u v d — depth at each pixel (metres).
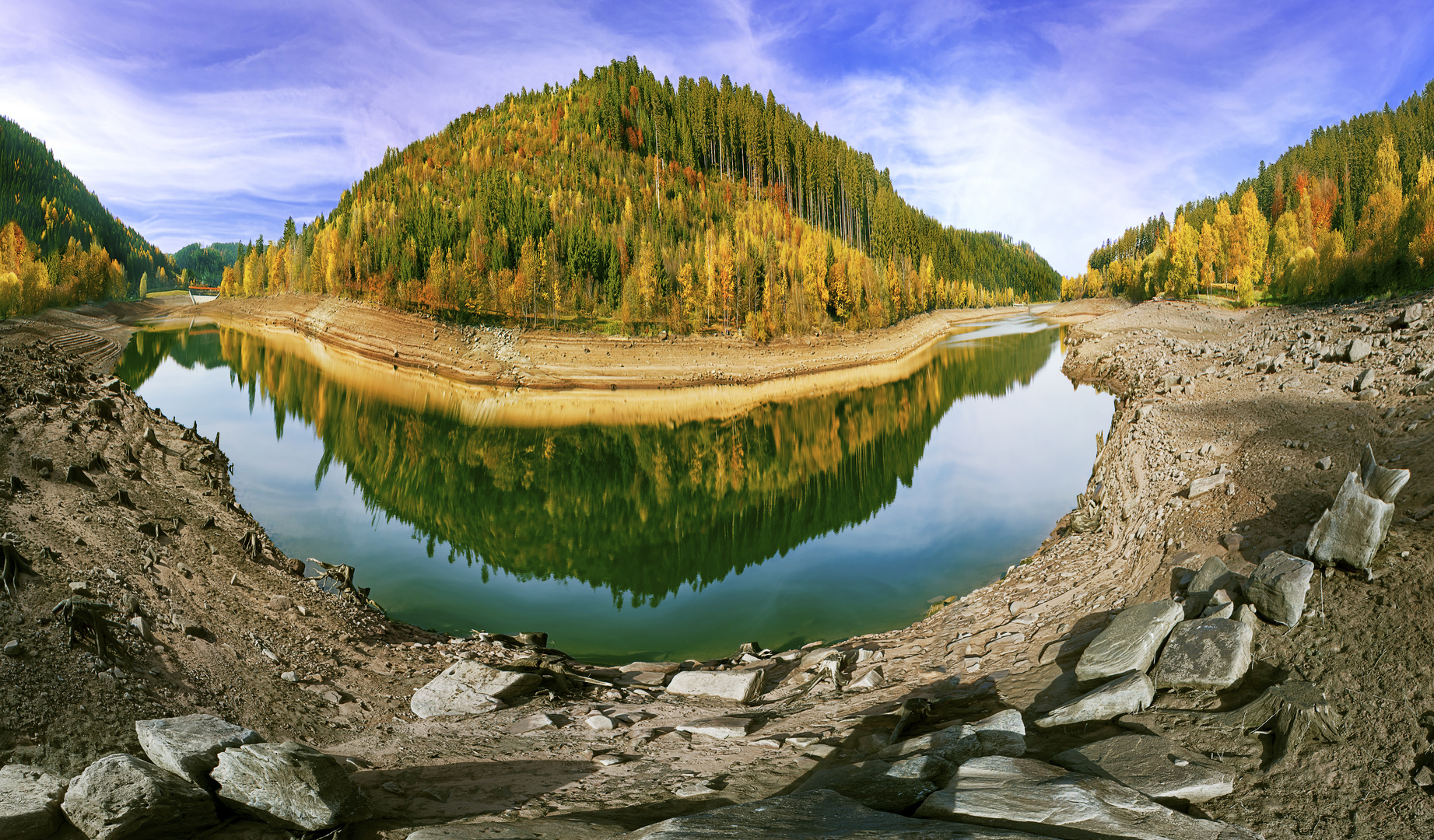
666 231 127.50
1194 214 151.00
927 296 159.25
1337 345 20.80
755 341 106.44
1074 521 18.41
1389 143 113.94
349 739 9.66
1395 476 7.48
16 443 16.31
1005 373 88.38
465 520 39.12
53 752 6.91
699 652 19.58
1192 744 6.25
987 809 5.26
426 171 162.75
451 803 7.10
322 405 73.56
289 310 125.56
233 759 6.28
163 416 29.58
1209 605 8.38
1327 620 7.13
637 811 6.65
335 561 28.42
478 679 11.55
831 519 36.84
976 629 12.48
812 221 168.38
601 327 103.44
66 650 8.55
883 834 4.70
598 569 29.61
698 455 59.97
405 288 109.81
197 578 13.50
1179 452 16.69
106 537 13.11
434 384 90.06
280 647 12.16
